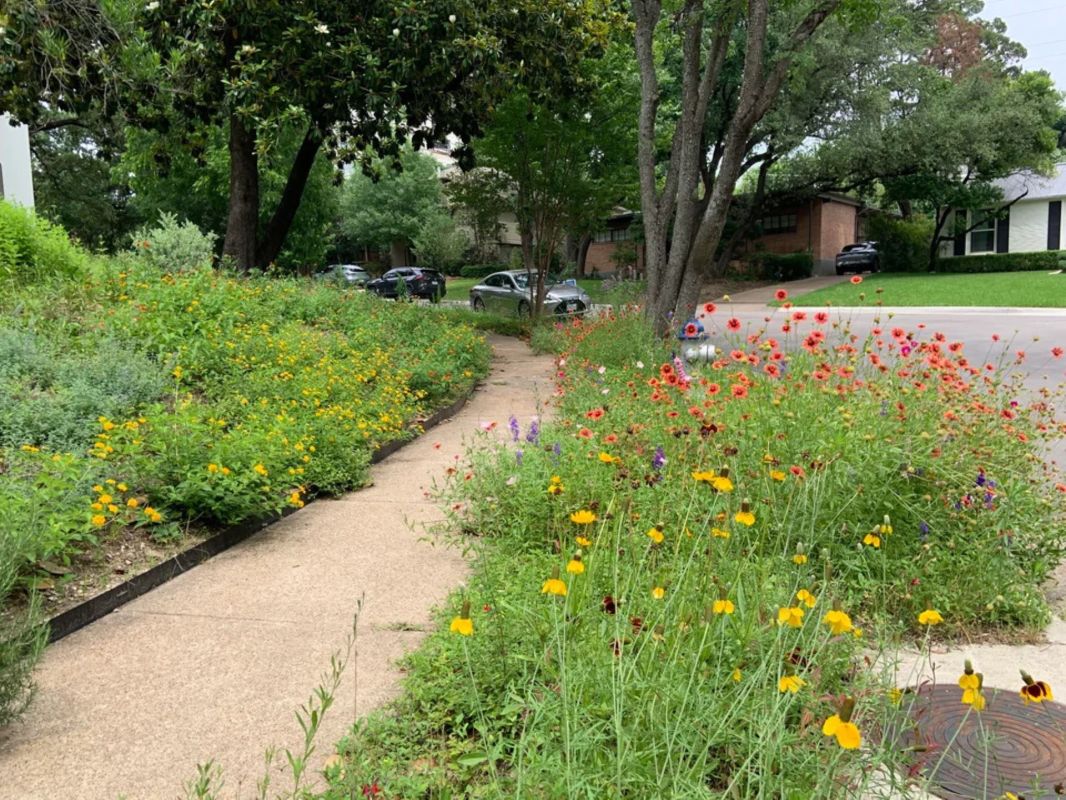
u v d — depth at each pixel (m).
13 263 10.10
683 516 3.91
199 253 12.79
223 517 5.04
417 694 2.94
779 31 26.55
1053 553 4.29
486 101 15.18
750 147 32.69
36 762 2.70
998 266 37.72
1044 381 10.78
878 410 4.65
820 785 1.99
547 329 17.19
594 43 15.78
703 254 12.16
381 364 9.30
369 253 58.41
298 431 6.19
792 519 3.74
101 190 40.41
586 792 1.99
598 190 19.84
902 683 3.22
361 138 16.45
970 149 32.81
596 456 4.71
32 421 5.61
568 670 2.54
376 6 13.74
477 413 9.62
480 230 22.97
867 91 30.25
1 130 16.88
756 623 2.88
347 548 4.91
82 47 13.76
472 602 3.46
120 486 4.66
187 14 13.07
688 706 2.35
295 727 2.90
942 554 3.89
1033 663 3.44
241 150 15.83
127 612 3.98
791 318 6.21
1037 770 2.62
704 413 4.80
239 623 3.83
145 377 6.80
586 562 3.22
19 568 3.77
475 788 2.38
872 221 41.38
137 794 2.52
